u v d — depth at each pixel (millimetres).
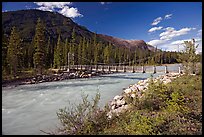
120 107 12586
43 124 11172
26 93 23234
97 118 8602
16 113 13750
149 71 43812
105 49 79688
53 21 195000
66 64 63906
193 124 7418
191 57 21031
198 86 13594
